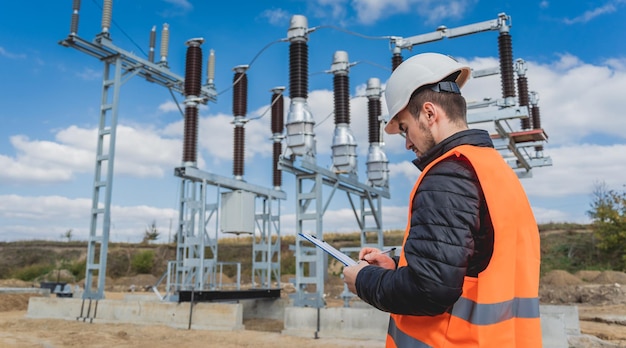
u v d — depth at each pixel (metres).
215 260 13.99
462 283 1.50
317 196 11.28
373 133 14.89
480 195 1.61
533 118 14.91
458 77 2.04
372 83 14.88
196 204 12.93
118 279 30.83
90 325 11.52
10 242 40.41
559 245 30.52
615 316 13.55
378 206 14.59
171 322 11.26
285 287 24.61
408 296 1.54
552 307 10.03
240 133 15.15
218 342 9.44
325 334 9.77
